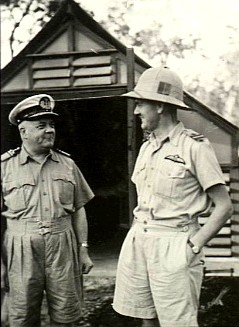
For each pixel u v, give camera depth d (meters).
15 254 1.52
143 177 1.33
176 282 1.28
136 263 1.36
